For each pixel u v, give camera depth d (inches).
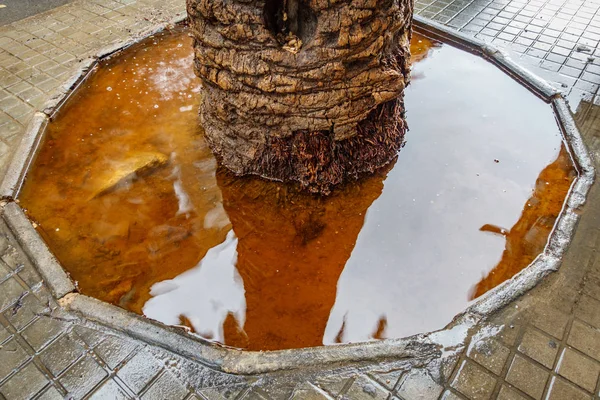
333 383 31.9
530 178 47.2
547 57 63.6
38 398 31.6
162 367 33.1
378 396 31.1
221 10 38.2
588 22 71.3
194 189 46.9
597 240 40.6
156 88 59.7
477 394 31.2
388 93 43.3
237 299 38.0
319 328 36.1
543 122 54.2
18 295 37.7
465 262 40.0
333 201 45.8
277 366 32.6
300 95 40.8
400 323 36.2
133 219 44.0
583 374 32.2
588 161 47.8
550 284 37.5
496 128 53.3
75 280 39.2
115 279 39.3
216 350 33.8
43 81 60.2
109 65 63.9
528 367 32.5
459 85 60.2
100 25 72.2
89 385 32.2
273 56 39.0
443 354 33.3
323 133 43.9
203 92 48.2
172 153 50.5
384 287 38.5
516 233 42.1
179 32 70.8
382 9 38.6
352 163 46.9
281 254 41.3
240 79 41.2
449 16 73.6
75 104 57.4
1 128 53.2
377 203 45.3
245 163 47.1
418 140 51.8
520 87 59.8
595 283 37.6
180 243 42.1
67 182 47.3
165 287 38.8
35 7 77.9
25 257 40.4
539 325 35.0
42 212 44.5
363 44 38.9
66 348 34.2
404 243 41.7
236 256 41.1
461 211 44.2
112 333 35.0
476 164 48.7
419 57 65.8
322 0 36.4
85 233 42.8
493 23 71.6
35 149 50.5
